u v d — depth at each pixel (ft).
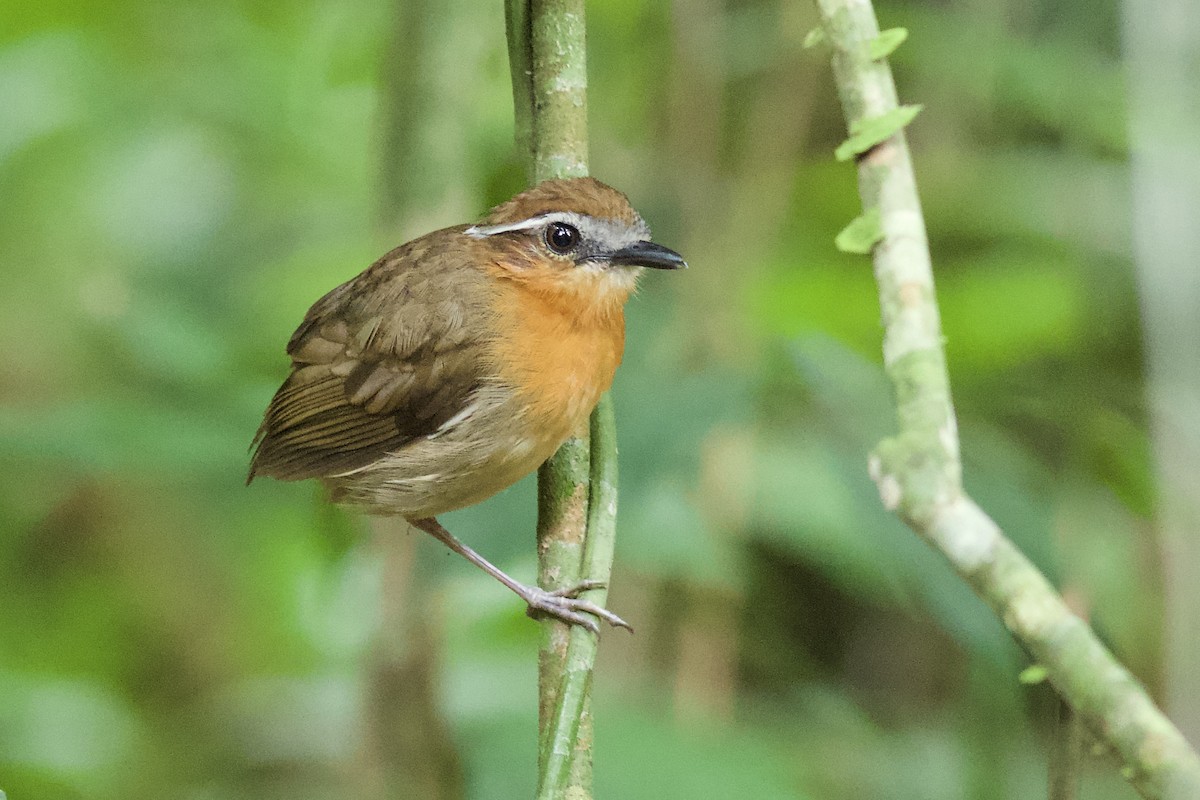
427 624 28.45
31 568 44.34
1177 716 26.76
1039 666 12.62
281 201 41.47
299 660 39.45
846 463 22.89
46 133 41.52
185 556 44.32
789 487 33.37
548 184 23.67
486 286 24.30
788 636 39.68
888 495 13.03
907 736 34.91
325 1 40.68
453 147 30.19
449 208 30.37
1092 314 32.48
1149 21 29.12
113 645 43.96
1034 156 35.58
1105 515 30.12
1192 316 27.66
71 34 41.70
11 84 41.42
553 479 21.40
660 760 24.21
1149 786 11.18
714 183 36.99
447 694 28.94
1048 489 28.66
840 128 40.06
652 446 22.68
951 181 36.35
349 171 41.06
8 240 42.91
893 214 15.89
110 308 34.58
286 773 36.63
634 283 24.18
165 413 27.20
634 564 30.91
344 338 25.80
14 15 41.68
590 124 37.58
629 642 35.65
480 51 29.99
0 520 43.16
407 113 30.12
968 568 12.42
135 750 36.68
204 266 40.57
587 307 23.49
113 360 38.40
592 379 23.17
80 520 44.50
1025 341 32.94
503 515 24.17
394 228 30.60
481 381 23.70
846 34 17.02
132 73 42.16
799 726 34.78
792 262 37.42
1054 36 32.73
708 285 35.53
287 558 38.11
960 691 36.60
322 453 25.80
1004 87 33.58
